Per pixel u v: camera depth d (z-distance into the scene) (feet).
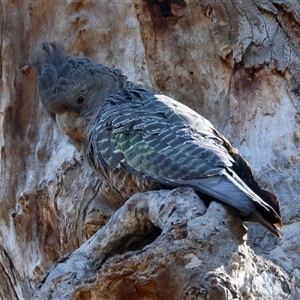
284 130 36.42
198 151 27.32
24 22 41.75
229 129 37.14
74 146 37.35
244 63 37.96
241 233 25.89
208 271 24.36
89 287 25.66
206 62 38.40
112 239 27.99
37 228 38.73
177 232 25.13
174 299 24.40
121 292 25.09
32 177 38.81
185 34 38.88
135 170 28.58
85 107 33.76
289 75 37.42
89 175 36.09
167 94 38.45
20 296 40.40
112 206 35.17
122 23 39.83
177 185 27.22
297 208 33.32
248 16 38.58
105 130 30.12
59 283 26.73
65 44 40.34
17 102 40.78
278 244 32.58
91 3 40.60
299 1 39.37
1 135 40.60
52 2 41.39
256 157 35.88
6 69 41.24
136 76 38.81
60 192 36.86
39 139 39.73
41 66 35.53
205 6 38.75
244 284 26.16
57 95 33.53
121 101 31.32
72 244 36.32
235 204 25.29
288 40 38.63
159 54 38.91
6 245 40.42
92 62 34.42
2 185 40.06
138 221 27.73
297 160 35.42
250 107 37.29
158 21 39.27
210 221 25.21
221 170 26.50
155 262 24.59
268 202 27.02
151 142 28.45
